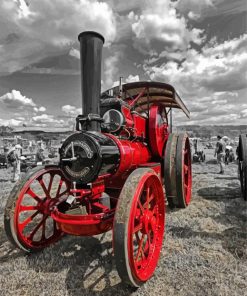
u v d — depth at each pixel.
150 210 2.88
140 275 2.28
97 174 2.54
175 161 4.26
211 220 3.93
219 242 3.20
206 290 2.29
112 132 3.18
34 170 3.16
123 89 4.63
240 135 5.13
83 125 2.95
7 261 2.89
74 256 2.94
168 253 2.97
